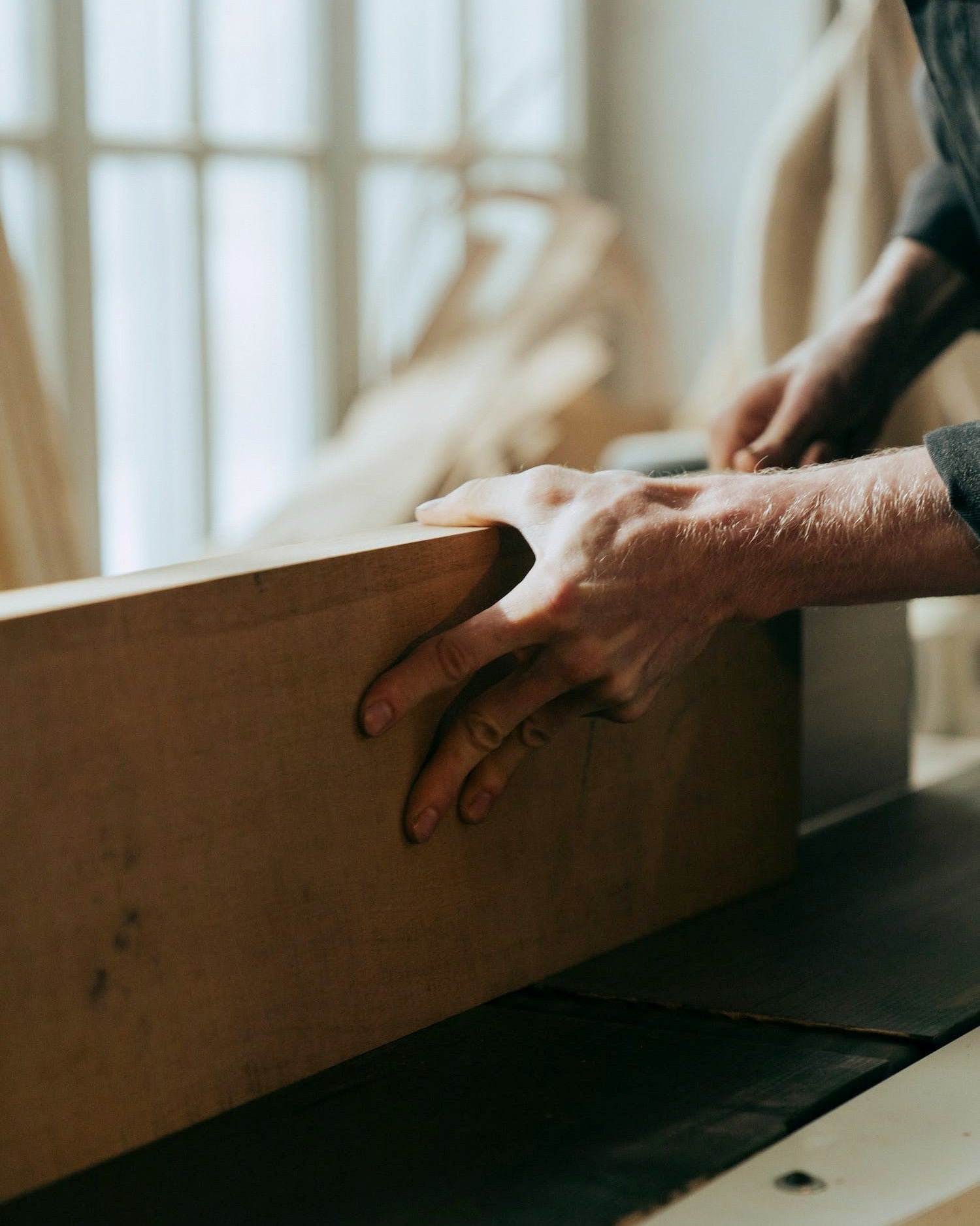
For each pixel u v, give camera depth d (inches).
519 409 137.5
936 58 35.8
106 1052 23.7
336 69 176.9
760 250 116.0
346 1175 23.3
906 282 44.6
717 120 203.9
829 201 113.3
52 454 88.7
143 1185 23.1
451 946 30.0
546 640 28.2
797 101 114.7
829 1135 24.4
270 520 131.9
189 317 169.0
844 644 46.8
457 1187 22.8
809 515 29.1
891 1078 26.8
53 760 22.7
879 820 44.8
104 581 24.8
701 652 35.9
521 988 31.8
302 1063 26.9
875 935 34.8
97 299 160.9
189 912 24.8
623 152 213.6
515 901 31.4
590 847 33.3
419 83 188.4
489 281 155.9
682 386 214.7
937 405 108.0
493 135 197.3
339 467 136.8
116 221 161.5
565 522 28.6
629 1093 26.1
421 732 28.9
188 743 24.5
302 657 26.3
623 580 28.2
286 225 177.5
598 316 150.9
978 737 105.3
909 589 29.7
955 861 40.6
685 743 35.8
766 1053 28.0
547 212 156.6
